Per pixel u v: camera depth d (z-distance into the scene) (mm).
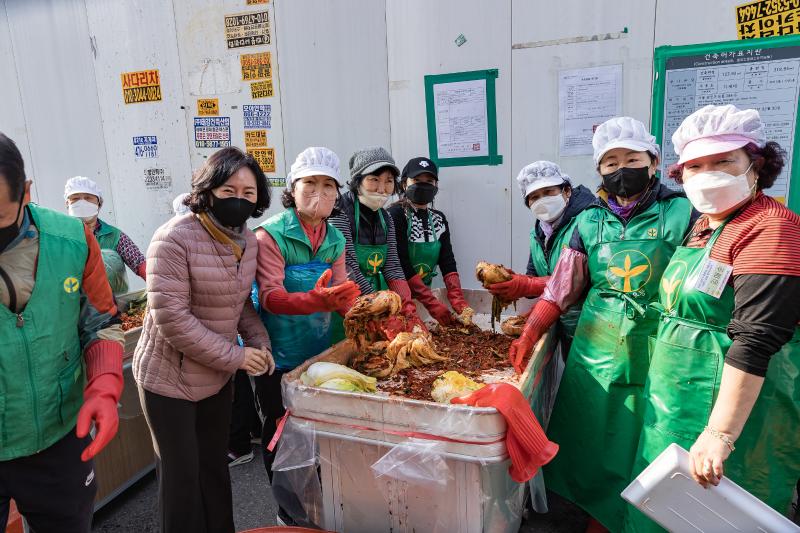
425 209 3299
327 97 3986
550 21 3354
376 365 2203
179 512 1991
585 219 2357
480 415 1600
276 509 2840
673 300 1875
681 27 3098
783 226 1571
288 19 3963
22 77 4941
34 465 1603
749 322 1550
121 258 3482
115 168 4820
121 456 2887
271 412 2439
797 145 2996
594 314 2303
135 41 4457
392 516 1921
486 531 1827
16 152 1374
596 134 2225
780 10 2879
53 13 4676
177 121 4480
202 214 1853
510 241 3725
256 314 2236
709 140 1647
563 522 2668
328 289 2078
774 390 1724
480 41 3535
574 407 2393
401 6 3676
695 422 1791
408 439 1703
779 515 1479
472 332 2730
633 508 2023
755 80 3010
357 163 2908
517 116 3545
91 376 1595
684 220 2104
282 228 2295
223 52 4199
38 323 1510
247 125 4262
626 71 3250
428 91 3721
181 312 1819
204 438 2076
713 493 1561
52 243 1537
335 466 1984
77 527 1711
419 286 3123
